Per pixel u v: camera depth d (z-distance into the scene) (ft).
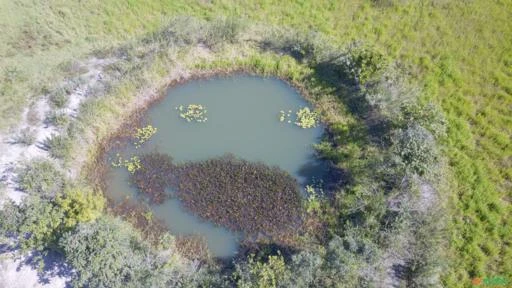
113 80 77.25
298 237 63.41
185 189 67.87
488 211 65.26
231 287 57.00
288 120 76.33
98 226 56.44
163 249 61.31
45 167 64.18
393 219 62.08
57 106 74.79
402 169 65.67
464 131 73.46
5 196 64.44
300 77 81.15
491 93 78.89
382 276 58.59
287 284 54.24
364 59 76.84
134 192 67.77
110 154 71.67
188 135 74.02
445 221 63.57
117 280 54.49
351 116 76.02
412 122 70.49
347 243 59.06
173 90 79.71
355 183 67.56
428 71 81.56
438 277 59.16
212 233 64.23
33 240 57.77
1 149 69.87
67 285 58.65
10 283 58.80
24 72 77.97
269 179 69.00
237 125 75.46
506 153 71.31
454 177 68.64
